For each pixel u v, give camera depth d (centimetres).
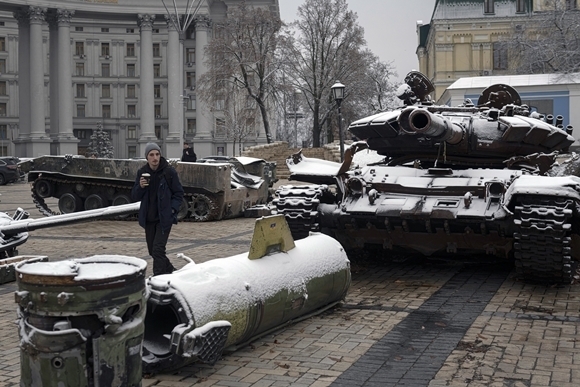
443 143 948
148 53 6944
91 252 1213
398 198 879
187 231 1523
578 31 4216
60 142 6706
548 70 4381
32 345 399
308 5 5091
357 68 5150
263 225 623
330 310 743
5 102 8056
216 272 568
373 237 927
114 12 6862
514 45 4678
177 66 6838
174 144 6806
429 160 998
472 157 973
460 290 841
